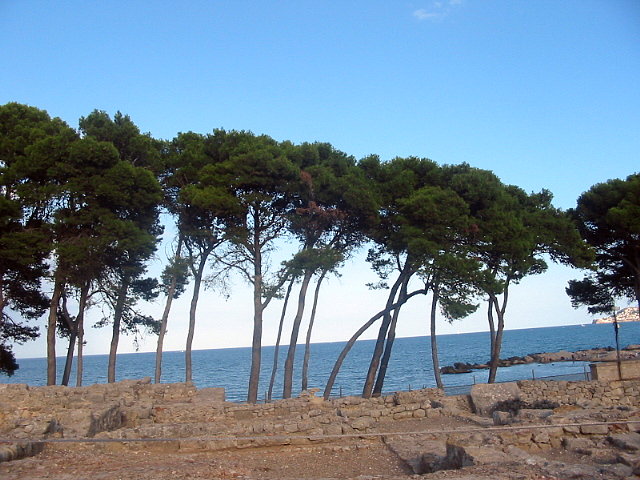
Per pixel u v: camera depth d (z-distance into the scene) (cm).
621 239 3256
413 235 2641
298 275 2672
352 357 13000
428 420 1798
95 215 2506
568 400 2038
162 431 1352
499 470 815
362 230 2844
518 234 2777
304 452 1316
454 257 2597
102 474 938
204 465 1070
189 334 2791
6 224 2397
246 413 1966
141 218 2739
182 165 2856
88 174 2525
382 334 2866
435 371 2909
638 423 1088
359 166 2980
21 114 2762
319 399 2044
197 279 2881
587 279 3578
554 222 2995
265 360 13838
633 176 3303
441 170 2988
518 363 7225
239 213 2608
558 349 10731
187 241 2883
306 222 2708
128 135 2797
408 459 1182
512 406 1969
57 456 1146
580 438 1048
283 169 2594
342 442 1389
